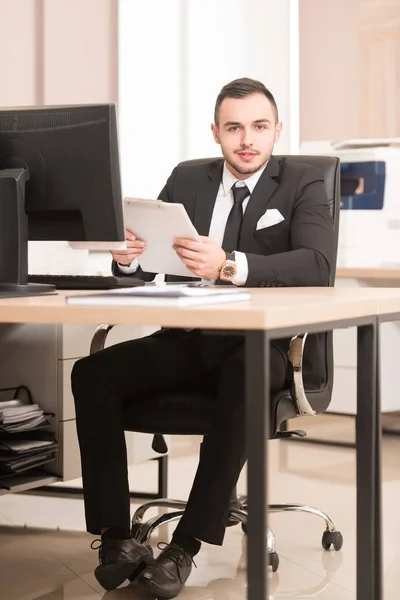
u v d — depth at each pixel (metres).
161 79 5.34
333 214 2.87
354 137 5.64
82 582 2.66
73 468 3.15
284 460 4.36
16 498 3.67
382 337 4.62
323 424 5.20
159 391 2.62
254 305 1.77
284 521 3.34
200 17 5.48
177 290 1.80
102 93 5.11
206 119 5.54
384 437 4.77
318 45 5.69
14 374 3.19
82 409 2.51
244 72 5.66
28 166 2.33
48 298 2.04
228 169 2.88
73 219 2.35
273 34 5.70
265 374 1.65
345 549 3.00
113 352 2.60
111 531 2.46
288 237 2.78
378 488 2.16
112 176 2.29
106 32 5.12
